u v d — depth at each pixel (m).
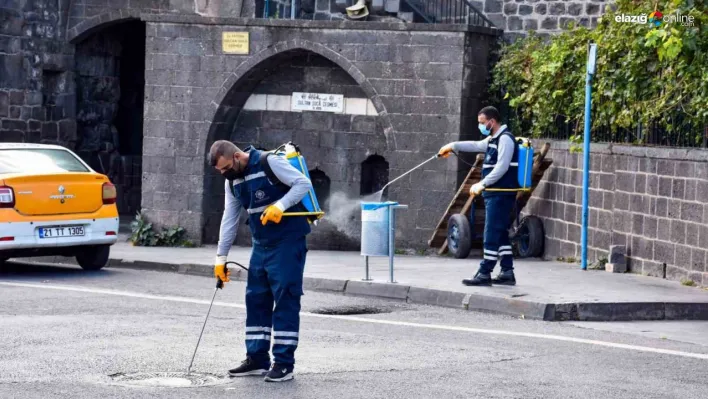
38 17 40.03
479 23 37.69
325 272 27.05
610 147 28.08
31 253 26.89
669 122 26.56
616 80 28.20
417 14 37.78
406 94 32.97
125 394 14.48
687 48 25.75
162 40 34.59
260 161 15.38
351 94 34.41
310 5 40.12
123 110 45.28
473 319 21.64
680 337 19.95
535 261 30.42
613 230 27.89
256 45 34.09
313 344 18.31
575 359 17.38
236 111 35.22
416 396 14.61
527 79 32.16
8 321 20.02
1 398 14.16
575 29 31.88
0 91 38.84
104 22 40.78
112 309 21.75
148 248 33.75
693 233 24.97
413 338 19.09
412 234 33.09
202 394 14.58
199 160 34.59
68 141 41.59
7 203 26.16
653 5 27.36
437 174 32.78
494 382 15.52
